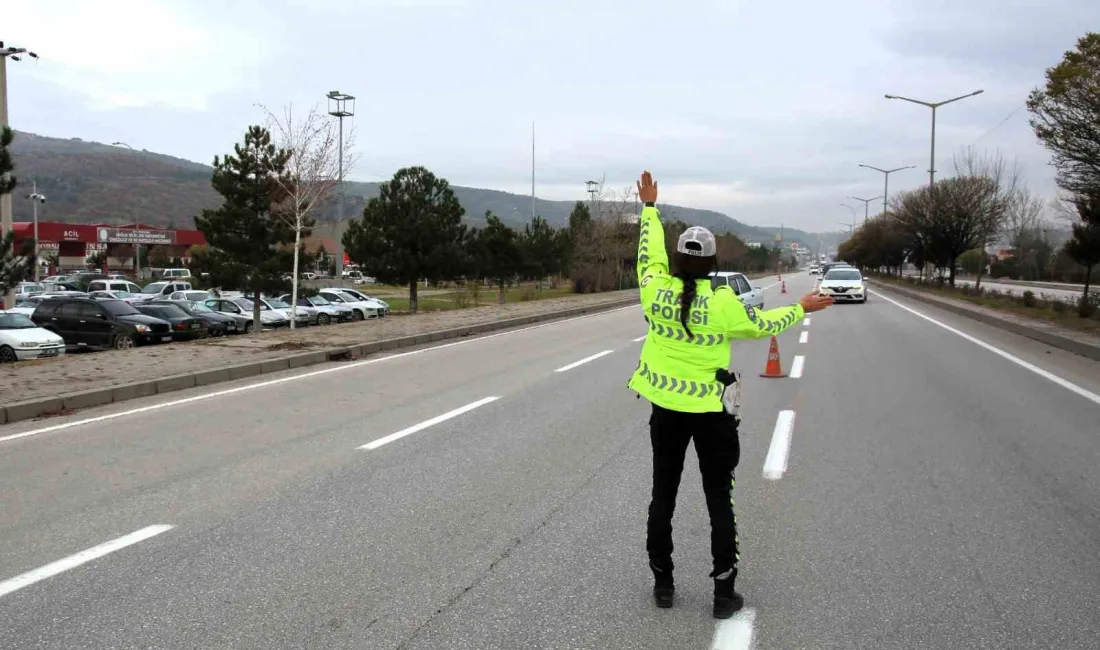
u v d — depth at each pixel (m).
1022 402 9.74
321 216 36.94
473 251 40.78
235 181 27.59
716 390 3.80
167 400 9.99
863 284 33.91
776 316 3.83
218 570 4.36
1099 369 12.78
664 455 3.93
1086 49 16.84
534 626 3.72
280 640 3.56
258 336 17.27
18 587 4.13
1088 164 17.23
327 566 4.43
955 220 38.84
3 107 21.30
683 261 3.87
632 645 3.55
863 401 9.87
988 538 4.92
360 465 6.66
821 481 6.23
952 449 7.28
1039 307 25.58
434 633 3.64
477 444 7.46
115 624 3.71
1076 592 4.11
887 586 4.20
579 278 51.97
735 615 3.86
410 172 37.81
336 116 35.88
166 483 6.10
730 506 3.87
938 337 18.41
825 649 3.53
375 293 63.78
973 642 3.59
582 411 9.17
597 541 4.85
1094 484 6.12
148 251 76.00
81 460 6.83
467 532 5.00
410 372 12.62
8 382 10.39
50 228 62.25
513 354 15.24
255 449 7.25
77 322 22.67
